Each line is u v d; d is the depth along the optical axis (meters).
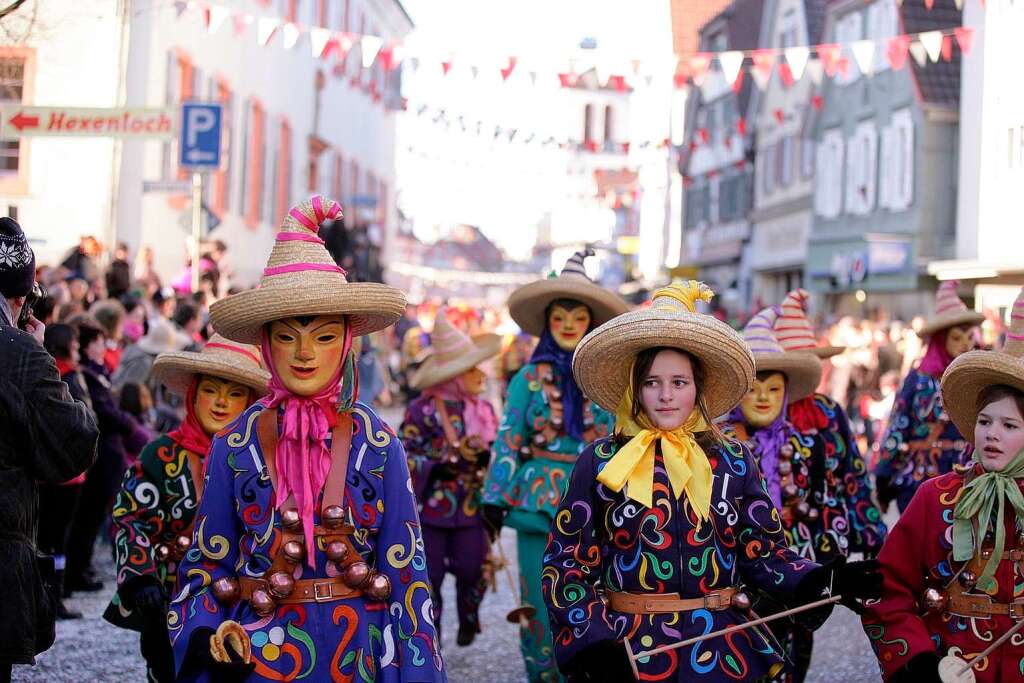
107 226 18.14
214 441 4.40
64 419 4.54
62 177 18.08
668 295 4.92
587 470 4.66
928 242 28.11
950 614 4.66
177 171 20.67
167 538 5.84
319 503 4.28
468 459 8.29
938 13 28.23
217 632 4.04
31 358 4.51
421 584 4.29
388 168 48.88
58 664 7.56
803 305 7.60
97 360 9.84
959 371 4.70
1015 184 18.88
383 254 47.97
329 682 4.20
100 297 13.98
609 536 4.61
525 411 7.10
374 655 4.26
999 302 19.61
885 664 4.62
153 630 5.43
